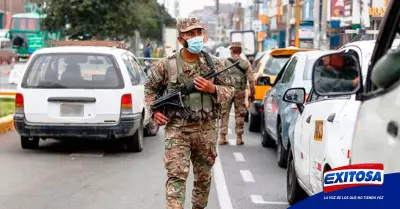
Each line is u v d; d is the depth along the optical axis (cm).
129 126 1544
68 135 1539
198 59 858
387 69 438
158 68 864
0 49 6297
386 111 452
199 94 847
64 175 1359
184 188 855
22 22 7000
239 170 1478
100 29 4144
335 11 3662
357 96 554
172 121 852
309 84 1406
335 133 784
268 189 1280
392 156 439
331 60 564
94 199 1154
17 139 1853
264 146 1833
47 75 1547
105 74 1549
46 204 1112
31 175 1352
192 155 887
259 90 2141
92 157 1581
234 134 2114
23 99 1537
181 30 841
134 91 1569
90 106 1534
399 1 476
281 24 7481
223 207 1123
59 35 4428
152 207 1103
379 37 507
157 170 1429
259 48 8831
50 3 4119
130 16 4253
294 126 1120
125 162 1523
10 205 1100
